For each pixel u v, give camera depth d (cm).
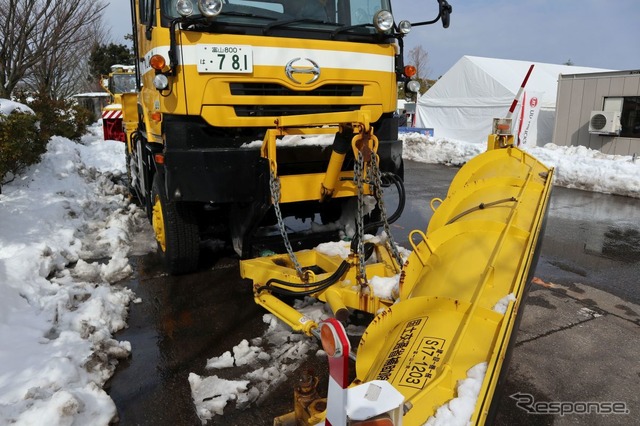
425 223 730
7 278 415
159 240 509
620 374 328
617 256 585
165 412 289
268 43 394
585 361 344
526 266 231
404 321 225
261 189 393
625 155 1229
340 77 427
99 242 587
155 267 524
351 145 362
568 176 1083
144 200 623
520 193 311
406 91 491
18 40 945
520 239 265
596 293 469
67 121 1291
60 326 368
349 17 440
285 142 407
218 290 464
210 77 380
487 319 200
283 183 396
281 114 412
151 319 406
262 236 477
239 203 439
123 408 291
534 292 469
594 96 1304
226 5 388
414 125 2028
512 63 1870
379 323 224
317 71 414
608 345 366
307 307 409
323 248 423
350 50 429
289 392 307
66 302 398
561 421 281
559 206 875
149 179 530
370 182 352
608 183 1004
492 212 300
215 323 400
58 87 1520
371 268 359
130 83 1408
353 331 374
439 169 1369
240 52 385
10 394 272
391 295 311
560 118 1396
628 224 741
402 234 666
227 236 557
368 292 317
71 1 1017
